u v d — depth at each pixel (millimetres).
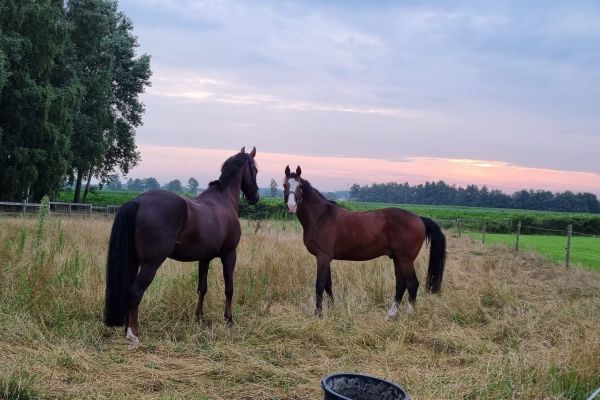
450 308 8094
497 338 7027
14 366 4602
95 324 6223
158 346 5836
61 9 31781
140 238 5785
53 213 22234
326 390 3016
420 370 5578
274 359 5648
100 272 7738
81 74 35062
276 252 11312
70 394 4410
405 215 8203
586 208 95562
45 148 27609
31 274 7102
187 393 4621
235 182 7441
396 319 7719
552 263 15617
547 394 4770
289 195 8047
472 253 18219
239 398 4668
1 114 26625
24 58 26969
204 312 7227
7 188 26359
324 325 6785
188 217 6133
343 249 8195
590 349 5371
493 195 100938
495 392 4770
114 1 43781
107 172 43938
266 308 7625
